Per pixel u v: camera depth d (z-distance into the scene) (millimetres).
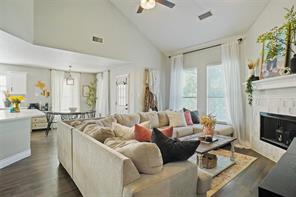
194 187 1608
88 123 2666
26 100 6191
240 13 3959
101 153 1562
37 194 2139
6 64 5824
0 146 2926
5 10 2822
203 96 5406
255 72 3969
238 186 2367
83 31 4430
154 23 5137
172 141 1663
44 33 3805
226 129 4238
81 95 7641
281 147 3088
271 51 3195
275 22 3307
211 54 5223
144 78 5895
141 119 4152
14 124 3201
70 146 2469
